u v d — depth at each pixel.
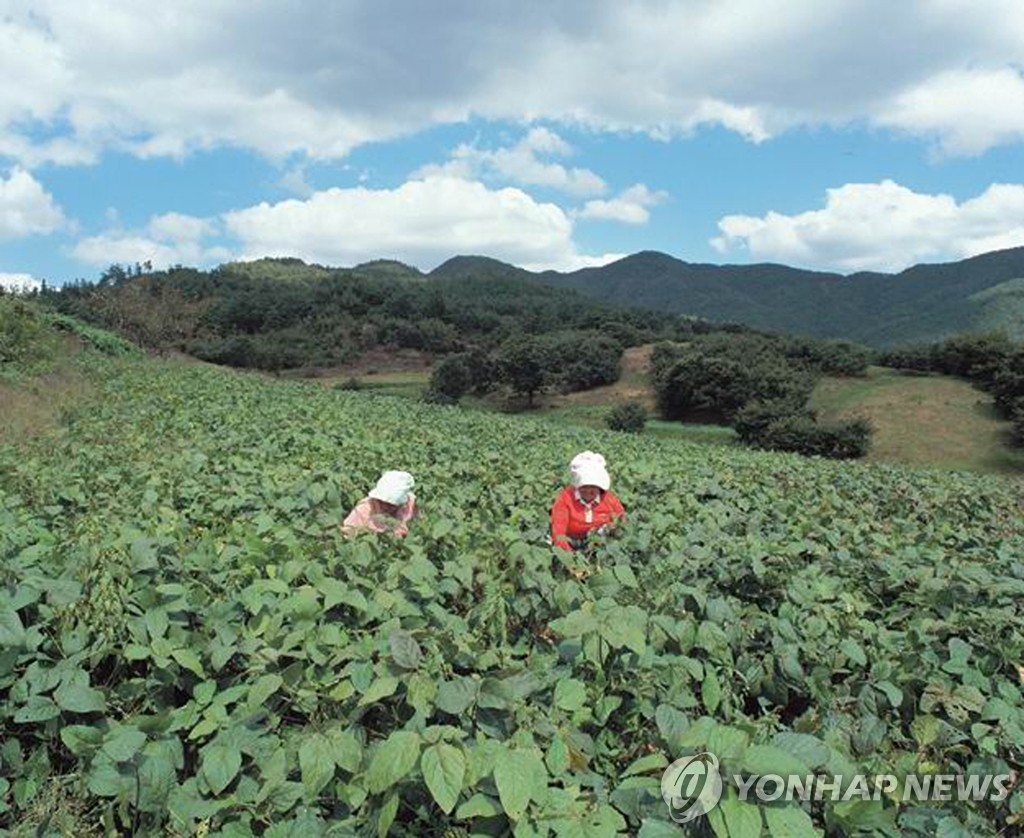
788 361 82.06
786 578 5.66
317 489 7.53
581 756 3.20
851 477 14.41
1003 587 5.56
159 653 3.75
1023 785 3.34
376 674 3.54
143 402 21.52
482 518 7.38
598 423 76.69
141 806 3.02
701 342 92.69
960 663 4.36
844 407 72.62
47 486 8.14
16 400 19.80
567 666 3.95
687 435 69.88
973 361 76.38
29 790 3.25
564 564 5.57
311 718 3.49
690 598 4.76
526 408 86.31
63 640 3.82
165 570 4.75
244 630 4.08
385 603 4.36
